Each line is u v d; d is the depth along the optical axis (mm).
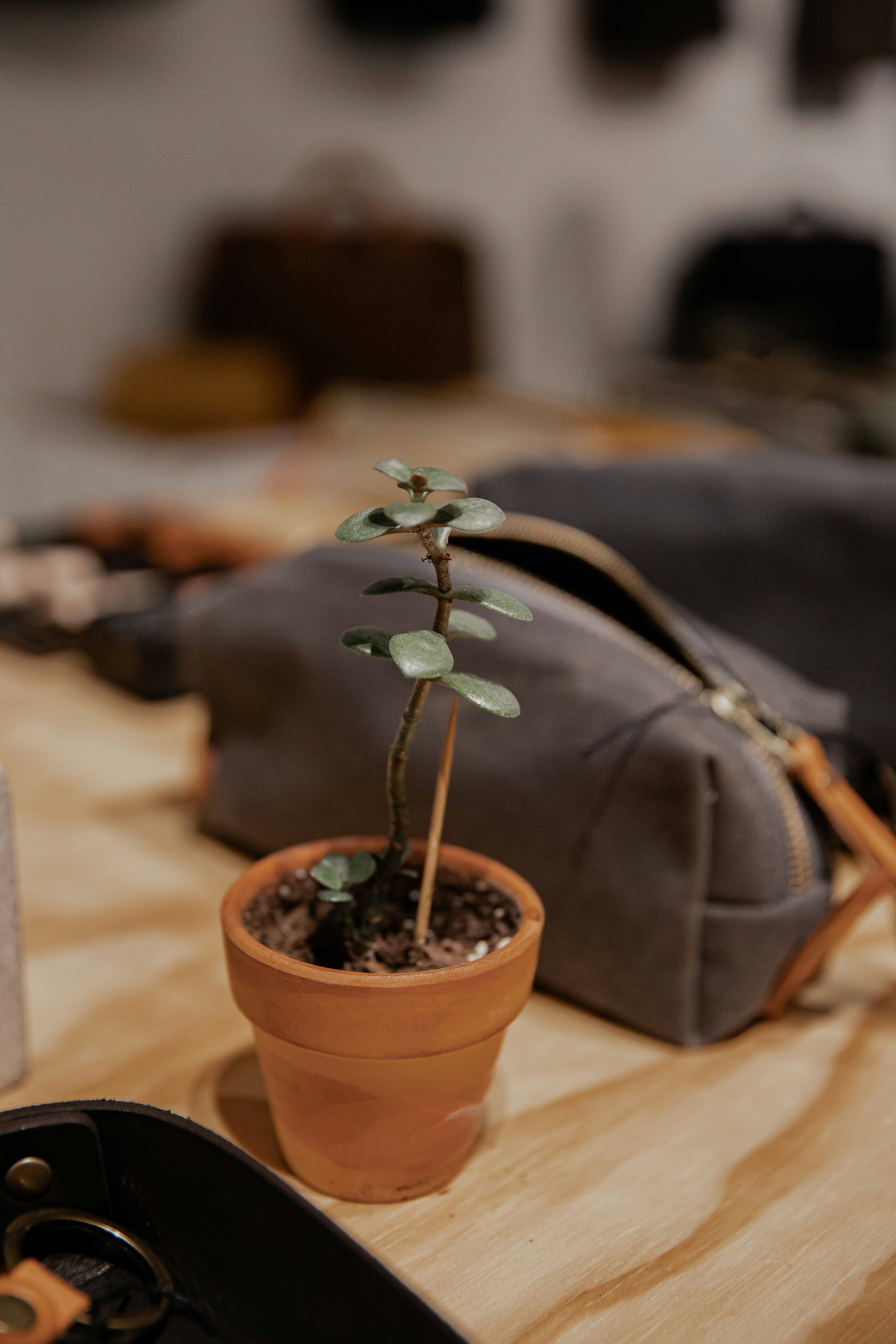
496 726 445
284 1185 314
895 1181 383
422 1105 353
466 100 2332
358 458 1051
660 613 456
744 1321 337
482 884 385
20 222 1915
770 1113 408
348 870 353
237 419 1829
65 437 1876
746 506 579
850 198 2557
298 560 524
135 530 933
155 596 833
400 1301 294
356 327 1973
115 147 1980
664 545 582
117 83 1946
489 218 2428
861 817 423
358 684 476
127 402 1872
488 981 335
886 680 549
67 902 515
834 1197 377
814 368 992
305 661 489
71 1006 451
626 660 442
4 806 391
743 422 958
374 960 357
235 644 514
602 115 2547
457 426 1014
